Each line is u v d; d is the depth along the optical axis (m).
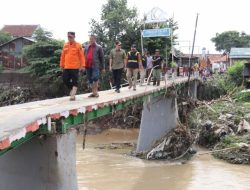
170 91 24.67
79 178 18.67
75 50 12.83
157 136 24.55
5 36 54.72
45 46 39.16
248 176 19.38
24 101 40.56
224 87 42.47
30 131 8.30
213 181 18.53
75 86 13.33
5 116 9.35
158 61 23.36
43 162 10.16
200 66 43.75
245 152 22.41
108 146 27.03
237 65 43.47
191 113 30.03
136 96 17.12
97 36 37.31
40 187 10.21
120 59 17.30
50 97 40.03
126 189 17.31
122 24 36.84
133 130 33.56
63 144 10.34
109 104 13.61
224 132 25.16
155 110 24.70
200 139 25.55
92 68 14.24
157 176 19.41
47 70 38.81
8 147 7.41
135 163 21.91
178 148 23.05
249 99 36.28
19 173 10.41
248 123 25.88
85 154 24.14
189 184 18.05
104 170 20.28
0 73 42.56
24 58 44.59
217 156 23.05
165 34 24.48
